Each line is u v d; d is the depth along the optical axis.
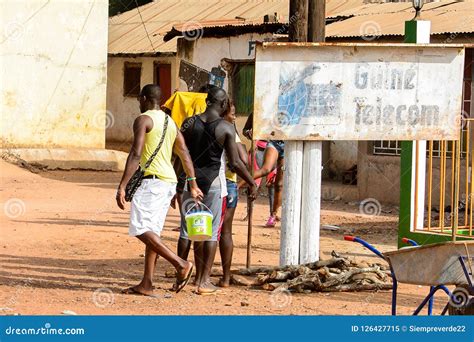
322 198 28.91
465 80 25.02
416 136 15.21
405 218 18.81
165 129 13.46
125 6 61.59
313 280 14.42
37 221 21.88
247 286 14.86
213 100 14.12
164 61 46.81
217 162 14.05
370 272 14.86
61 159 36.47
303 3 15.16
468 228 19.08
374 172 27.58
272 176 22.17
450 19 26.20
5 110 37.06
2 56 36.91
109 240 19.30
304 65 14.67
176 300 13.51
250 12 44.69
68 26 38.59
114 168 37.59
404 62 15.07
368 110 14.98
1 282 14.55
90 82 39.31
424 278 10.31
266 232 21.52
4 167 34.50
